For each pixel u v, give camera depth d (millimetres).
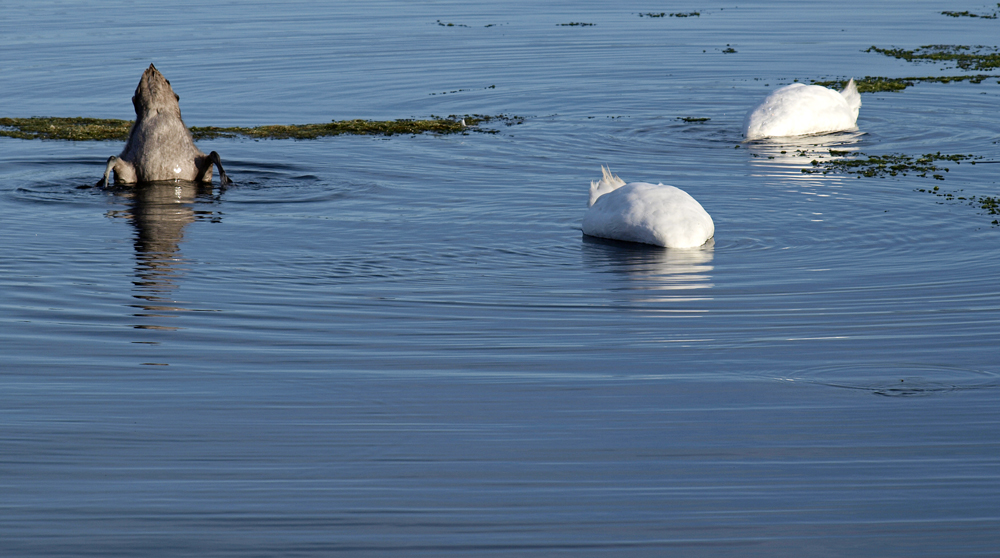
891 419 15930
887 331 19844
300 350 18734
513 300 21750
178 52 61375
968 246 25719
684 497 13531
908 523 12898
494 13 82312
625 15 81750
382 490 13625
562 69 56656
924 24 76000
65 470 14070
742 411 16219
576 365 18172
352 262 24406
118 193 31547
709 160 36812
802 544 12438
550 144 39375
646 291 22391
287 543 12367
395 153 37469
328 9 84188
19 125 42531
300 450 14727
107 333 19453
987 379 17469
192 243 25859
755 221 28453
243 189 32156
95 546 12250
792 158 37125
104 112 45938
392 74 54969
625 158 37094
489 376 17594
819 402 16562
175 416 15836
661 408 16312
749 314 20906
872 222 28156
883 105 46938
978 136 40594
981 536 12602
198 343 19016
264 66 56938
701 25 75312
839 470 14273
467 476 14023
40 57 59312
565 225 28172
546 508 13219
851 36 69938
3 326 19766
